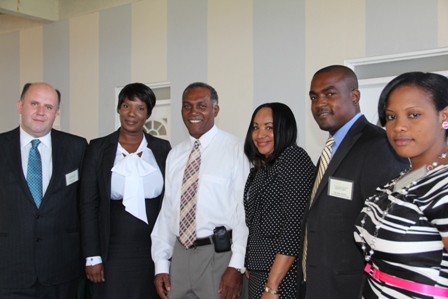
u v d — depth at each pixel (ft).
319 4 11.10
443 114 3.97
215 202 7.43
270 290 5.94
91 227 8.22
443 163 3.96
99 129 15.97
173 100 14.01
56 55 17.10
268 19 11.99
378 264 4.23
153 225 8.52
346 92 5.72
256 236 6.45
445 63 9.80
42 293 7.93
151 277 8.51
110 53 15.56
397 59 10.20
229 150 7.69
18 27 18.24
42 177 7.97
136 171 8.25
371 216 4.39
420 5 9.68
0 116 19.12
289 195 6.02
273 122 6.42
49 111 7.84
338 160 5.49
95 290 8.41
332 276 5.31
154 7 14.39
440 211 3.63
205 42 13.25
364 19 10.41
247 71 12.39
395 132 4.11
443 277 3.77
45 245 7.84
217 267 7.34
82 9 16.26
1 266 7.64
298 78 11.47
